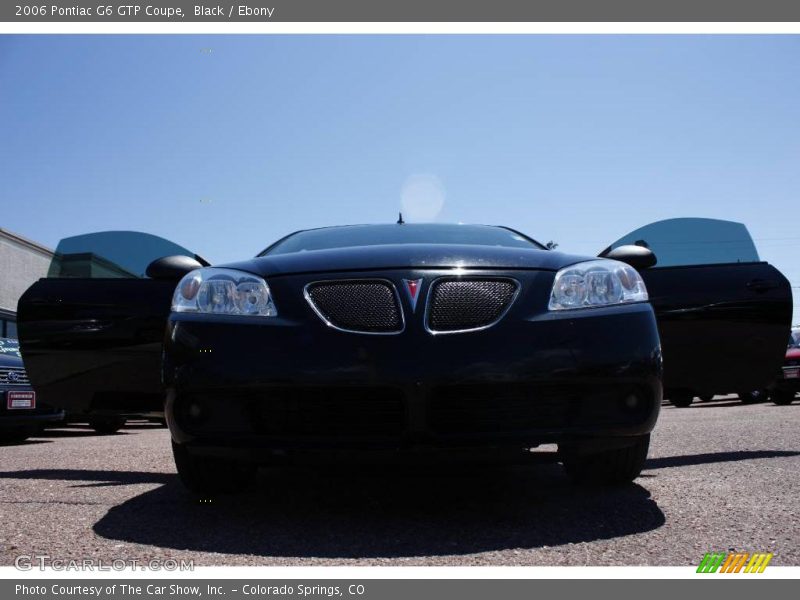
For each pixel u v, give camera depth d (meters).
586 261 2.44
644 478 2.97
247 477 2.71
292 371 2.13
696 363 3.26
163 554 1.88
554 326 2.21
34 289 3.33
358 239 3.20
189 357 2.24
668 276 3.32
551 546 1.91
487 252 2.42
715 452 3.75
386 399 2.13
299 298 2.26
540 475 3.12
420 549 1.90
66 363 3.24
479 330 2.17
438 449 2.08
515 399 2.16
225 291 2.34
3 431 6.26
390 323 2.18
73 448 5.15
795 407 8.73
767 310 3.27
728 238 3.68
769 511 2.25
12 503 2.59
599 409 2.23
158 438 6.41
